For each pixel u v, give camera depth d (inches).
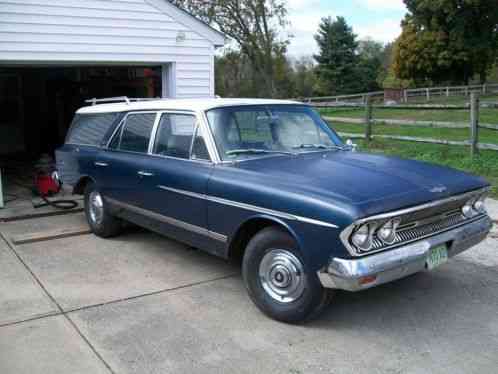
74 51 340.8
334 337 154.2
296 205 149.3
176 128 202.8
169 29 375.6
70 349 149.3
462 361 140.6
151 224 215.0
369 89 2244.1
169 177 196.1
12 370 138.8
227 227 173.0
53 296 186.2
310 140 205.8
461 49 1748.3
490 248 233.9
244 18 1518.2
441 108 423.5
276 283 160.9
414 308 173.3
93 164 247.4
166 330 159.8
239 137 190.4
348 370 136.9
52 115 593.6
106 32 350.9
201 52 392.5
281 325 161.8
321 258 144.7
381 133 654.5
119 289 191.9
